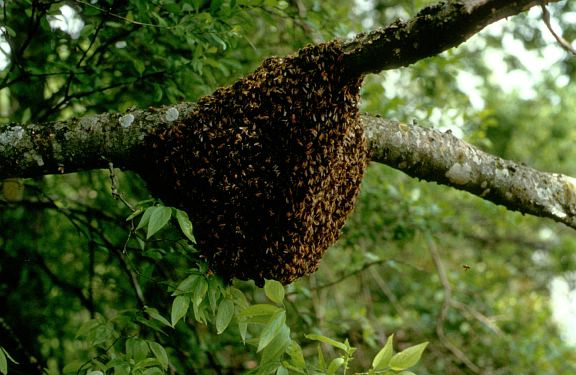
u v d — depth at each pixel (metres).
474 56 7.74
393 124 2.94
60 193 4.58
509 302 7.49
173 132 2.50
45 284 4.55
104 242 3.98
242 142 2.42
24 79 3.30
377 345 6.05
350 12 5.97
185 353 4.17
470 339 6.68
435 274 7.08
